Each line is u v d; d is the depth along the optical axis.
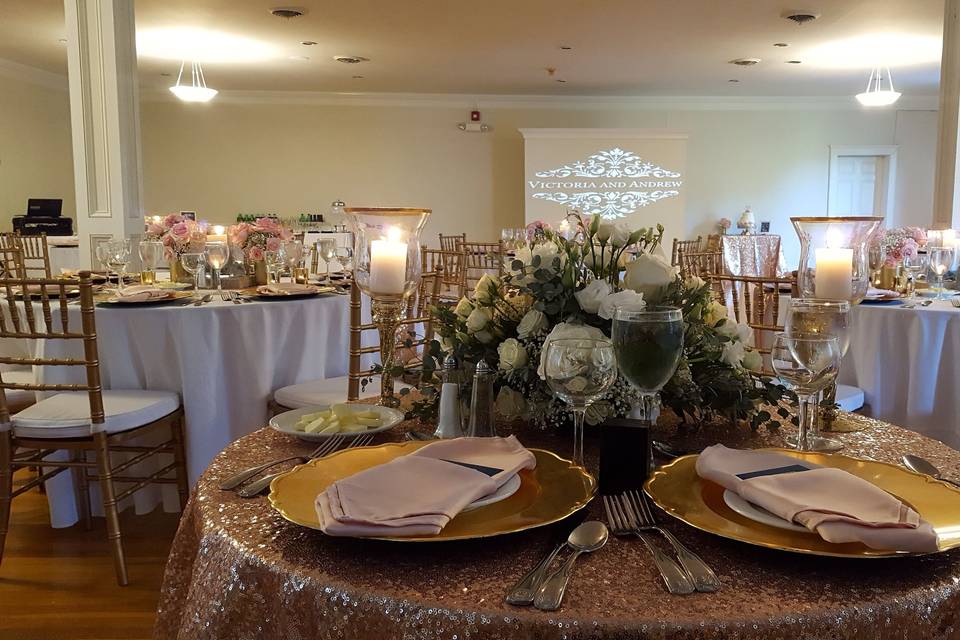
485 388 1.05
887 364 2.75
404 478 0.81
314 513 0.78
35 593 2.16
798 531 0.73
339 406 1.24
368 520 0.71
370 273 1.39
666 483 0.85
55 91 8.14
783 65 7.71
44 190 7.96
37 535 2.56
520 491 0.85
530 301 1.19
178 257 3.49
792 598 0.64
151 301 2.54
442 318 1.25
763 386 1.20
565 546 0.74
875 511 0.71
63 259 6.24
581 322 1.09
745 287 3.00
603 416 1.06
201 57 7.25
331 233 7.75
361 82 8.62
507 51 7.01
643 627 0.60
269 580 0.72
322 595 0.67
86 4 4.39
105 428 2.17
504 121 9.64
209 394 2.47
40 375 2.52
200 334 2.45
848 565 0.70
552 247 1.16
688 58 7.37
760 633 0.60
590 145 9.20
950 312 2.61
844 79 8.51
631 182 9.27
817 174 9.89
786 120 9.81
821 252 1.40
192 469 2.48
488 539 0.76
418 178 9.63
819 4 5.50
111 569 2.31
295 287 2.97
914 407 2.68
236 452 1.06
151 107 9.19
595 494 0.89
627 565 0.71
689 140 9.83
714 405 1.13
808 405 1.16
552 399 1.09
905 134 9.80
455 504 0.75
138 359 2.50
